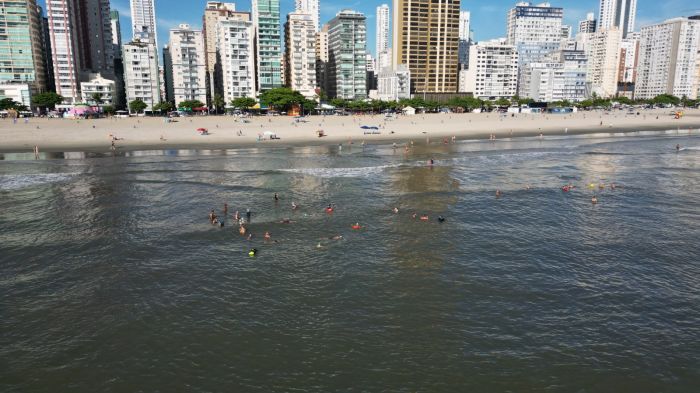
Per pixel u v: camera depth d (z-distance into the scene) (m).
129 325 28.67
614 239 43.66
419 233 44.94
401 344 26.80
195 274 35.66
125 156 92.62
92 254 39.56
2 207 53.88
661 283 34.53
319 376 24.09
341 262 37.97
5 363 25.06
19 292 32.81
